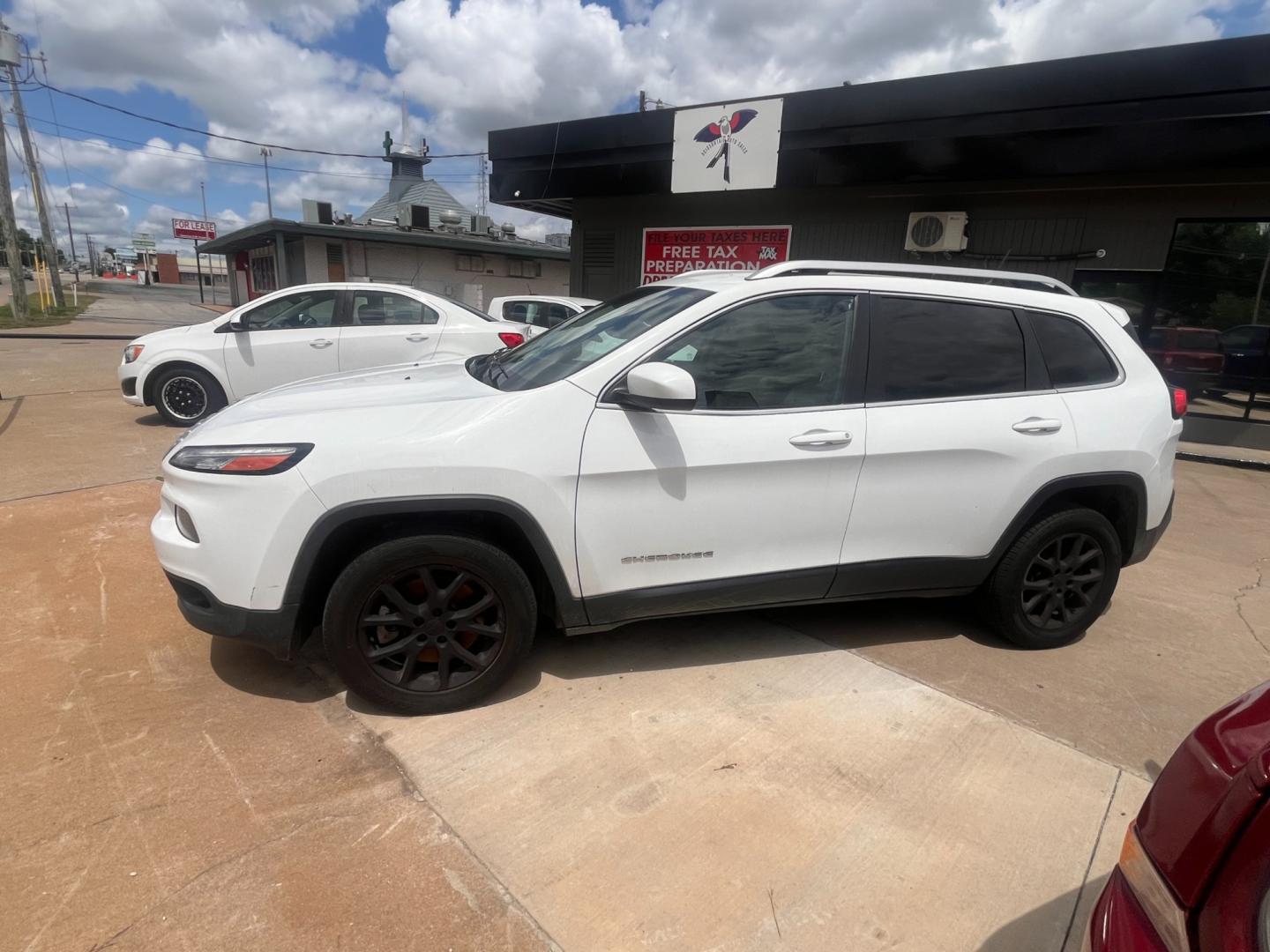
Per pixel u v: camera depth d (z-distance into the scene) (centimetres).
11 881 204
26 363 1328
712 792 250
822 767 265
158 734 269
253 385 785
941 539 329
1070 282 971
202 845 219
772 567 312
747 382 301
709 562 303
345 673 276
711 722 290
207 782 246
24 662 313
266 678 309
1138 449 346
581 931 196
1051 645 362
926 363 322
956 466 321
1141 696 322
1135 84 817
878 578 327
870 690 317
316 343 786
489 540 291
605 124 1226
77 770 248
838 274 322
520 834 229
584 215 1409
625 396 280
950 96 927
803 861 222
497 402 282
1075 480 338
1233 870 113
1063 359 343
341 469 261
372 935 192
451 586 279
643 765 262
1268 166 775
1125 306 941
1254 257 859
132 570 407
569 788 249
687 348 296
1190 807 124
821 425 303
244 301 3278
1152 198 902
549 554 283
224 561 264
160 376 769
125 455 656
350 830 228
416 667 292
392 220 3447
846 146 1010
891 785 257
